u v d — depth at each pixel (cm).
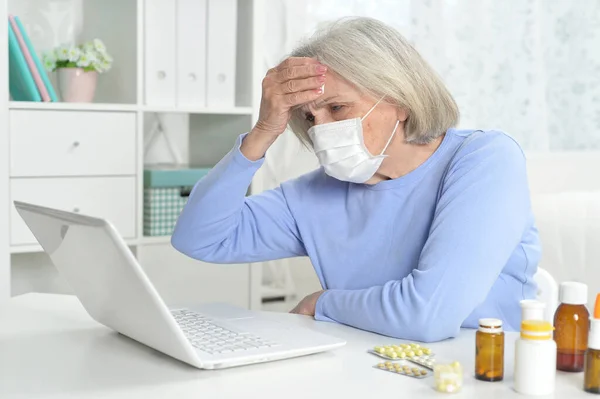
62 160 275
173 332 120
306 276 315
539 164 289
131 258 115
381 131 162
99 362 130
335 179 179
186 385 118
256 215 182
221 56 301
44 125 271
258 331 143
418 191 166
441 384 114
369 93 158
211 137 322
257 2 305
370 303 151
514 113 365
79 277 139
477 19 352
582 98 385
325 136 162
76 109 275
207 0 297
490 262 150
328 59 158
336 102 160
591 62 383
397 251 167
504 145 161
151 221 294
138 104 287
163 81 292
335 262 174
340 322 160
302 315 166
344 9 329
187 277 299
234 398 112
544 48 380
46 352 136
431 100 161
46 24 300
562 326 125
